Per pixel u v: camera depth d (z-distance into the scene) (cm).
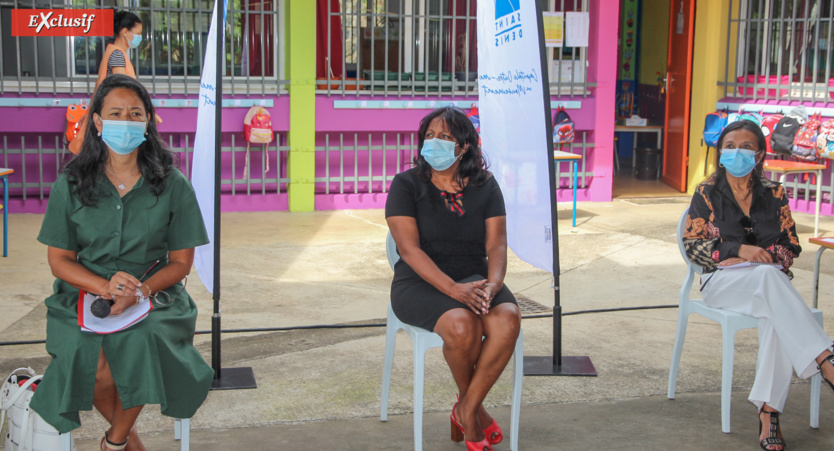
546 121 387
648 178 1034
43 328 447
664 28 1103
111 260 273
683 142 931
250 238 686
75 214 268
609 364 407
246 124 754
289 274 577
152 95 751
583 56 856
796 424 338
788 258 345
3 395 273
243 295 523
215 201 364
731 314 327
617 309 500
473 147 320
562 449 311
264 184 800
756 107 839
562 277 581
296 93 778
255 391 365
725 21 880
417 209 318
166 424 330
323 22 794
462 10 840
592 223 767
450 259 319
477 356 294
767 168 701
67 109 690
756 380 316
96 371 258
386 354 330
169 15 738
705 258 346
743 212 349
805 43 820
